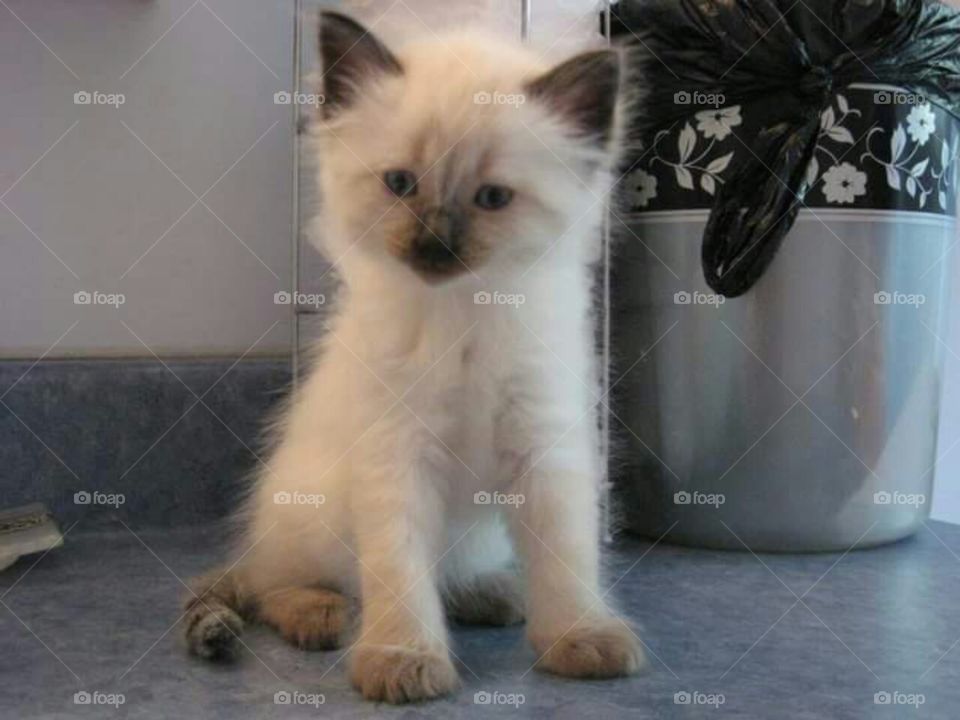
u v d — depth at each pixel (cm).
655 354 72
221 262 77
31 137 73
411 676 50
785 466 69
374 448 54
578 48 61
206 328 77
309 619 56
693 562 69
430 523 55
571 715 49
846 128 67
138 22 75
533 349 54
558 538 55
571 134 54
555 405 55
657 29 68
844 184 67
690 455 71
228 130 77
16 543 66
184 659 55
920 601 62
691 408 71
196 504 74
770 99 67
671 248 70
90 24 74
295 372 70
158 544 71
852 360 69
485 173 52
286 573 60
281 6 77
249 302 78
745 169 67
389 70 54
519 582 60
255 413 75
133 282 76
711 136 68
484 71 54
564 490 55
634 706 49
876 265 68
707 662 54
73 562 68
